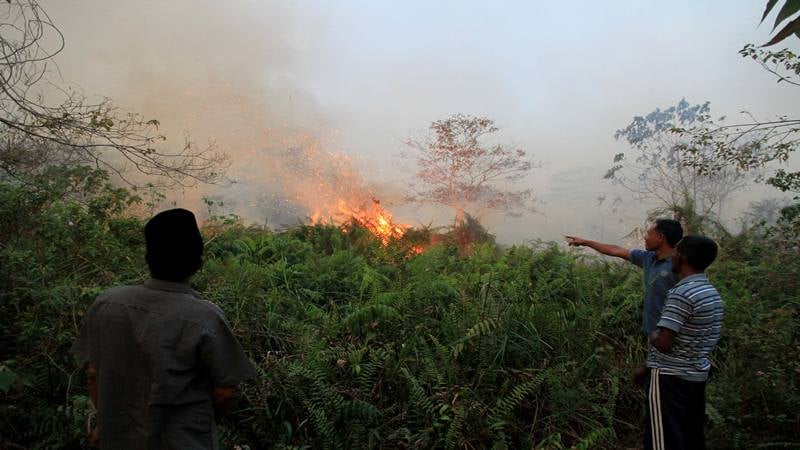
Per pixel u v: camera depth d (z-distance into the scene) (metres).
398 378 4.10
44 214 4.91
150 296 2.08
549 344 4.78
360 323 4.73
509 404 3.89
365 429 3.66
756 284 6.59
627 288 6.55
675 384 3.35
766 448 3.85
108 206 5.61
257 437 3.50
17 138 4.88
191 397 2.03
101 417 2.07
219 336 2.07
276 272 6.13
